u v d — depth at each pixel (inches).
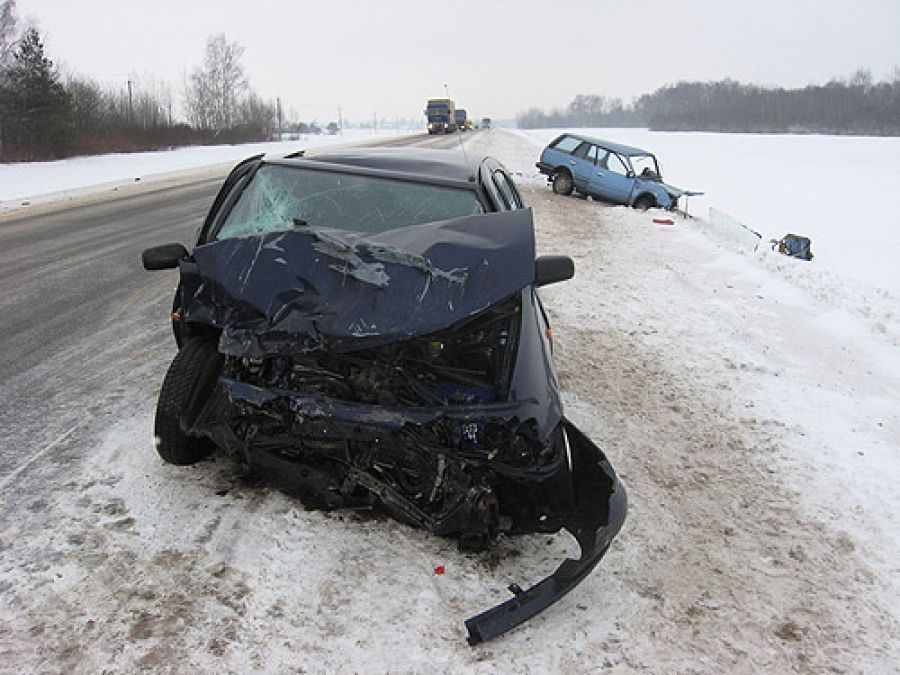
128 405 178.2
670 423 196.9
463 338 126.2
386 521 131.5
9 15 1286.9
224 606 108.0
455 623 108.8
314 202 159.6
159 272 330.0
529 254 127.5
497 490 119.2
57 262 344.2
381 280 119.6
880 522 152.6
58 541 120.6
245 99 2667.3
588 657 105.3
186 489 138.6
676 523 145.5
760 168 1412.4
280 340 116.6
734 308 325.4
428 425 116.3
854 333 291.0
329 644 102.6
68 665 94.6
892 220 773.9
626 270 397.7
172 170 1026.7
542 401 118.8
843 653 112.3
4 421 165.5
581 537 114.5
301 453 126.4
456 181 165.9
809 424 202.1
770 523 149.2
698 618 117.0
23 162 1117.1
